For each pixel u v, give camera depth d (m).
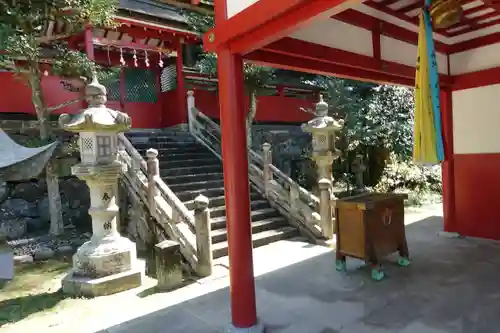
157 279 5.32
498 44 6.01
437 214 9.16
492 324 3.64
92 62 8.15
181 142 10.29
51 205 7.41
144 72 12.48
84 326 4.04
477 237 6.84
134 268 5.33
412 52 5.29
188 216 5.97
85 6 7.01
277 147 11.92
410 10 4.48
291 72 14.61
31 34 7.14
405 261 5.45
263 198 8.31
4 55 7.05
